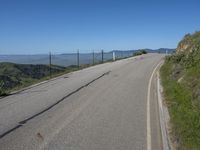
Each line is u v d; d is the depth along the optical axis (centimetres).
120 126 978
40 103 1346
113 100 1405
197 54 1858
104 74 2511
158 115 1120
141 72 2623
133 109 1221
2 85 1873
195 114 972
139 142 828
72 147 788
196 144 753
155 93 1592
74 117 1091
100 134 894
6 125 994
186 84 1421
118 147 789
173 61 2373
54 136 876
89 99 1427
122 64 3525
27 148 780
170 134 880
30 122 1027
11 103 1370
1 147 790
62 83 2038
